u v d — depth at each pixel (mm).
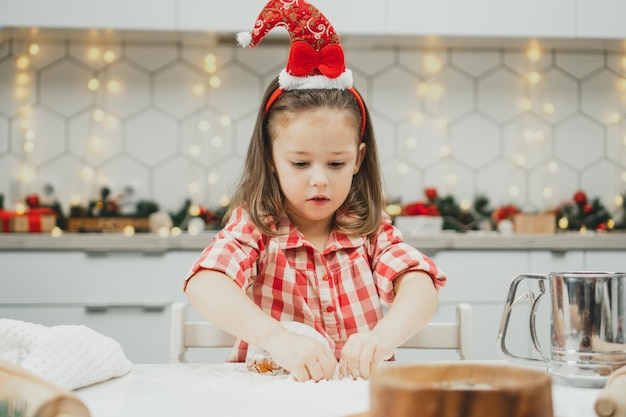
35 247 2076
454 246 2121
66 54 2600
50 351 616
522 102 2701
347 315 1024
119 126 2609
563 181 2695
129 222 2424
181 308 980
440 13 2396
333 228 1065
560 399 573
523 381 354
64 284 2080
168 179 2619
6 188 2559
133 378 690
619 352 615
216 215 2492
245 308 807
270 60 2662
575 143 2707
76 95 2598
